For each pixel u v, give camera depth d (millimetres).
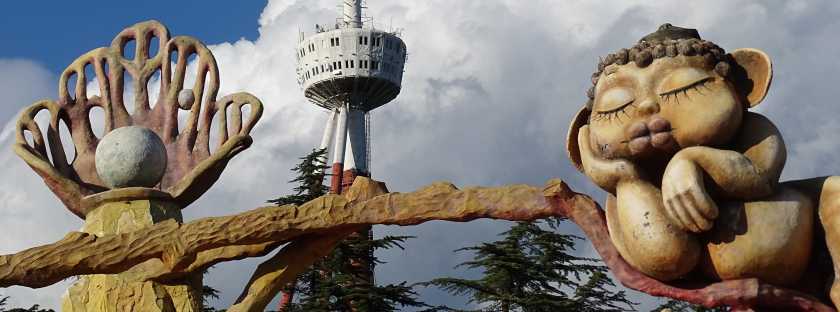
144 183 13117
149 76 14375
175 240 11266
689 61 9188
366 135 95312
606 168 9320
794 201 9023
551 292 21672
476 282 21016
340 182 87375
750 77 9414
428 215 10648
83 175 13609
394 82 97938
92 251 11227
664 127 9023
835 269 9008
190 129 13969
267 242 11328
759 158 9055
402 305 21828
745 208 8945
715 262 9016
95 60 14391
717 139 9023
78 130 13977
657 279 9336
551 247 21734
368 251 22641
